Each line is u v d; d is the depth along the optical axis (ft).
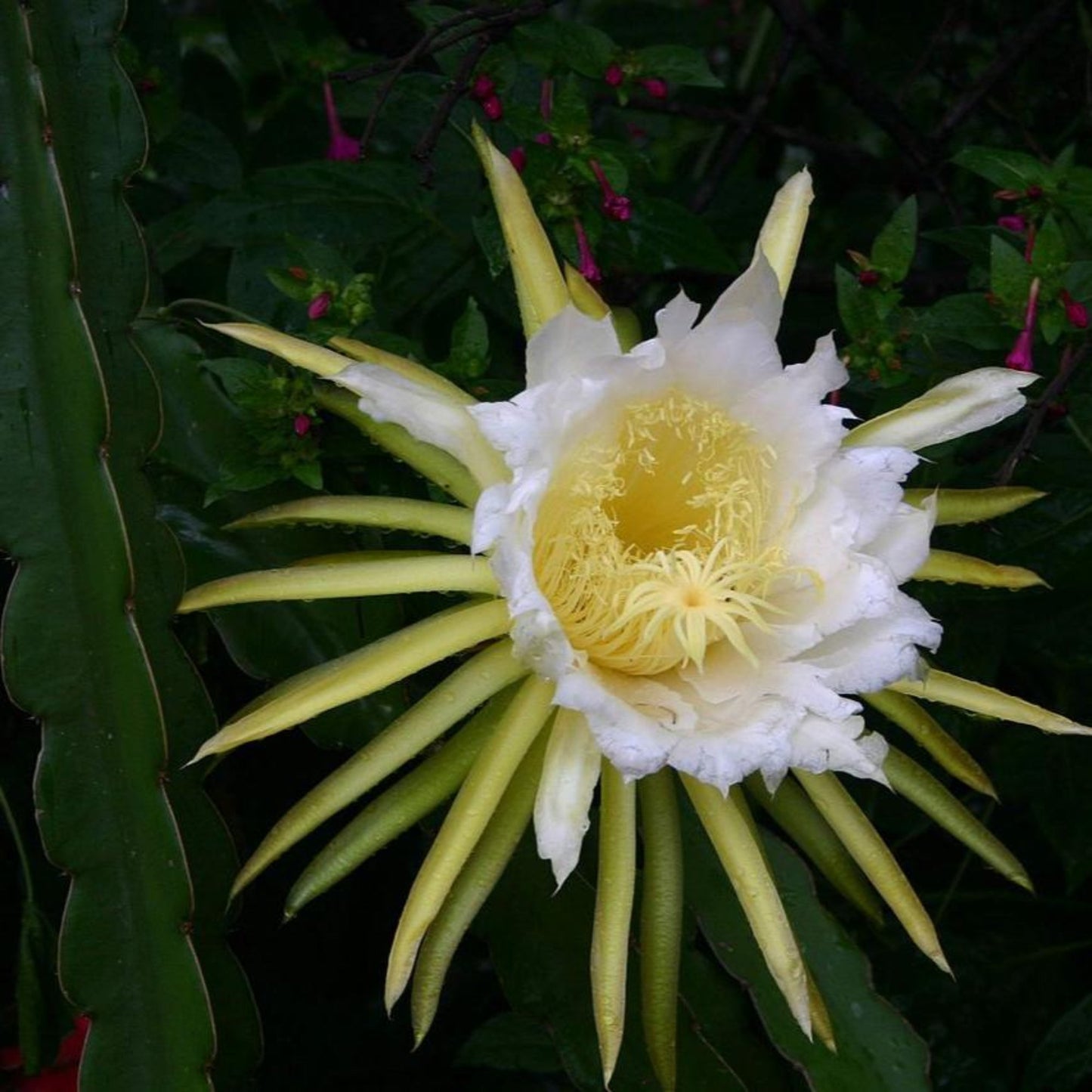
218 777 2.35
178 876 1.84
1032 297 2.13
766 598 1.90
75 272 1.88
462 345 2.11
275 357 2.09
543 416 1.75
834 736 1.77
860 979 2.07
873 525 1.85
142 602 1.91
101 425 1.87
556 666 1.69
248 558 2.03
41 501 1.86
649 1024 1.85
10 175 1.89
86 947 1.82
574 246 2.20
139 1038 1.82
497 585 1.81
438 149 2.45
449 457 1.89
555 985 2.05
